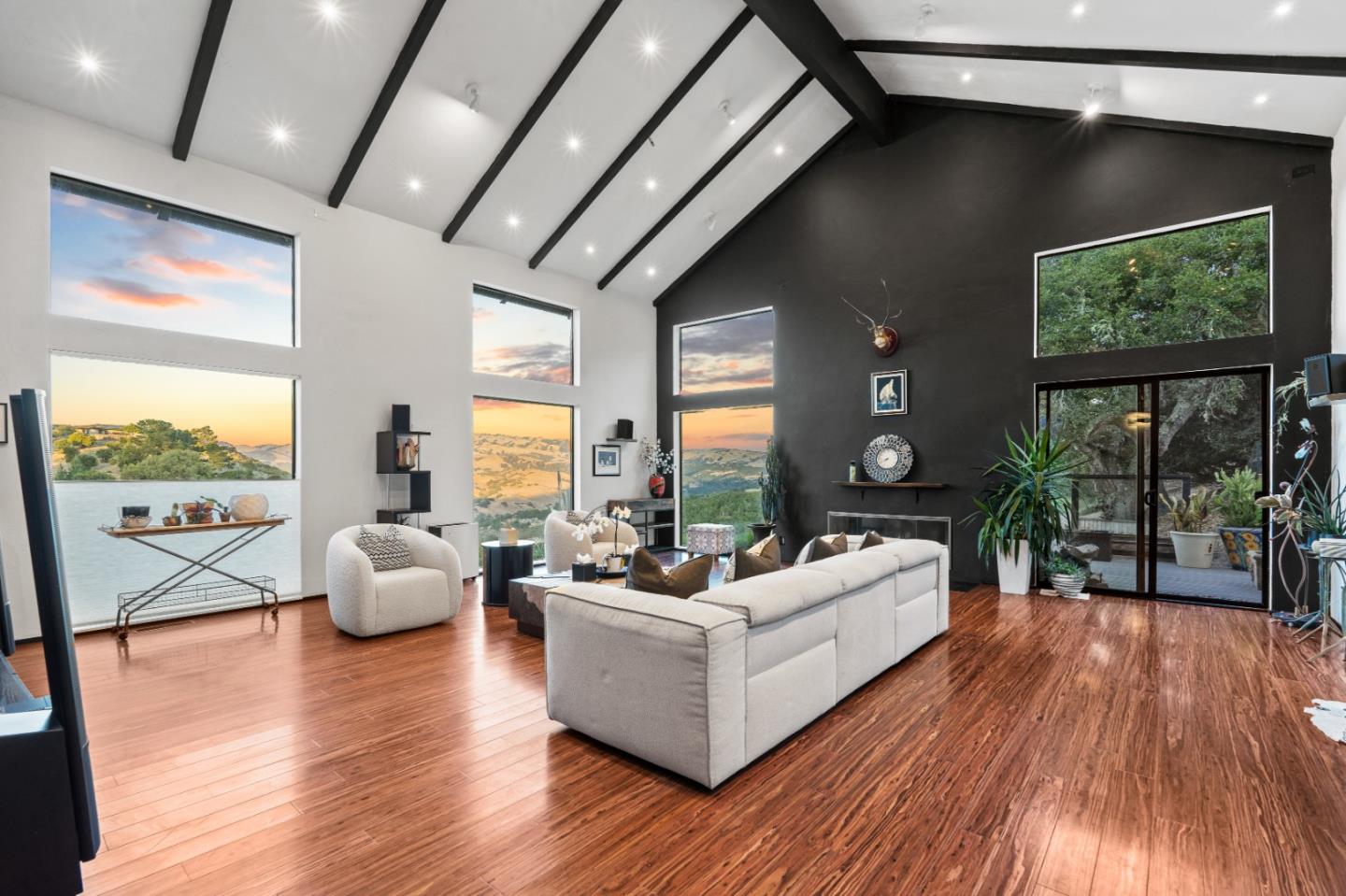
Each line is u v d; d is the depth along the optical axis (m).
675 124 6.31
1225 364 5.14
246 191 5.18
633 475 8.52
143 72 4.32
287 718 3.01
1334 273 4.70
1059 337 5.95
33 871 1.49
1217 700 3.19
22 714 1.60
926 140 6.65
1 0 3.73
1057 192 5.92
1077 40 4.77
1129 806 2.22
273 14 4.27
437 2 4.43
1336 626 4.44
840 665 3.12
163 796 2.32
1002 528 5.73
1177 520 5.43
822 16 5.58
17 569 4.16
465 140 5.65
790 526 7.53
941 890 1.80
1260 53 4.22
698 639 2.31
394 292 6.14
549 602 2.89
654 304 8.88
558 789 2.37
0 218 4.11
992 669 3.69
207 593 5.03
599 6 4.93
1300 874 1.85
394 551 4.85
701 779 2.32
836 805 2.25
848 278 7.15
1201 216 5.25
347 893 1.80
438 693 3.35
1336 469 4.58
